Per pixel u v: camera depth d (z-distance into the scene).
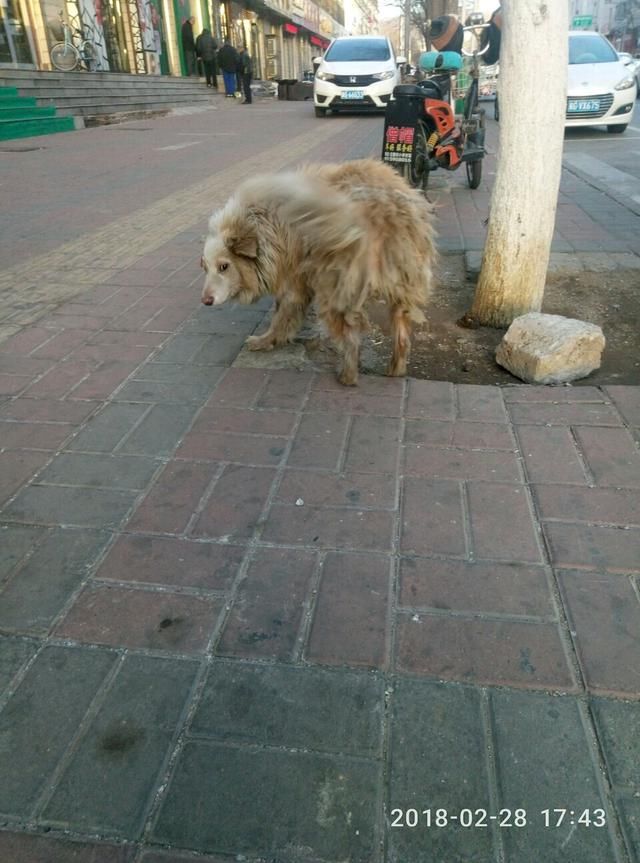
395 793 1.66
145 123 18.45
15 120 14.95
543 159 4.12
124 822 1.62
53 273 5.65
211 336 4.34
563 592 2.24
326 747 1.77
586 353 3.78
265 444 3.12
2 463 2.99
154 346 4.21
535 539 2.48
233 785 1.69
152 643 2.08
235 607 2.21
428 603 2.21
